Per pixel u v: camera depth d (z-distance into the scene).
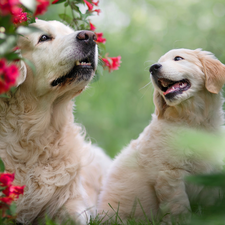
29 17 3.68
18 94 3.73
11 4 2.20
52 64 3.71
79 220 3.68
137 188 4.58
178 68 4.49
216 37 12.77
